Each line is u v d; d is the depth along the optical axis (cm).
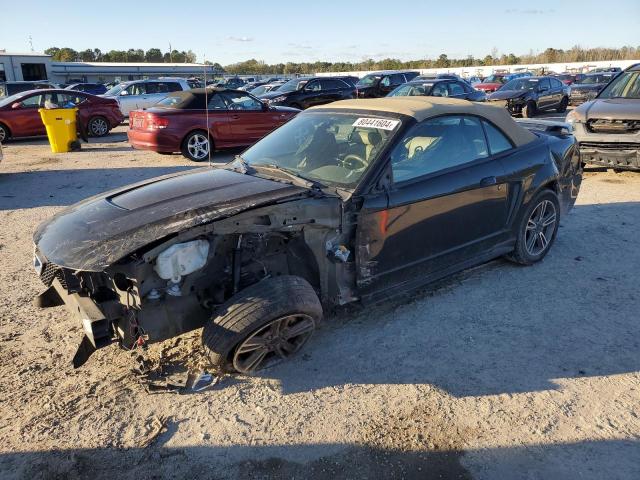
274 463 260
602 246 548
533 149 469
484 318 398
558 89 2009
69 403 304
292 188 339
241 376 329
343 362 343
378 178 355
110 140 1570
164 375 329
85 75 5331
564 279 466
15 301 434
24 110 1505
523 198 455
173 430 283
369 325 390
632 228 605
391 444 271
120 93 2025
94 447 270
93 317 284
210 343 302
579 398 304
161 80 2111
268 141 454
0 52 4528
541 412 293
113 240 288
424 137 388
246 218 301
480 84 2547
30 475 252
